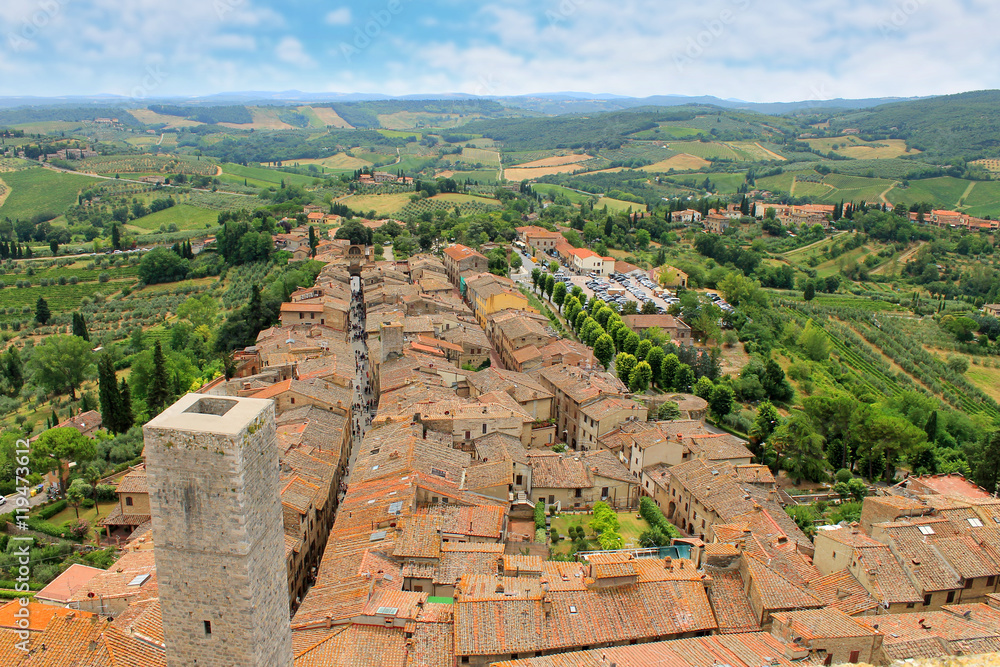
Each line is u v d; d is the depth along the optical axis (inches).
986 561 2859.3
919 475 4682.6
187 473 1561.3
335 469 3878.0
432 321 6565.0
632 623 2509.8
